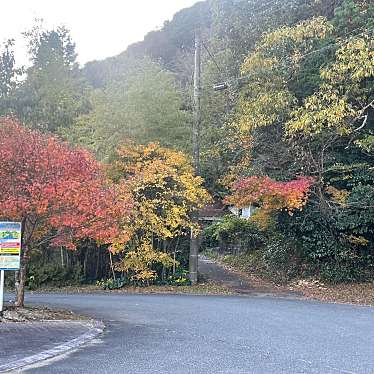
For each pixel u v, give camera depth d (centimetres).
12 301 1570
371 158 1905
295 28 1941
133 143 2053
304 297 1670
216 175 2175
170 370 680
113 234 1201
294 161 1912
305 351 810
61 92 2809
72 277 2242
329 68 1795
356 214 1822
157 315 1231
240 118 1994
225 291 1856
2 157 1095
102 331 984
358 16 1880
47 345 822
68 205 1145
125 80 2362
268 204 1764
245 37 2302
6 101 2806
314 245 1962
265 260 2331
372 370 694
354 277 1925
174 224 1906
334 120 1638
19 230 1105
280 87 1950
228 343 871
